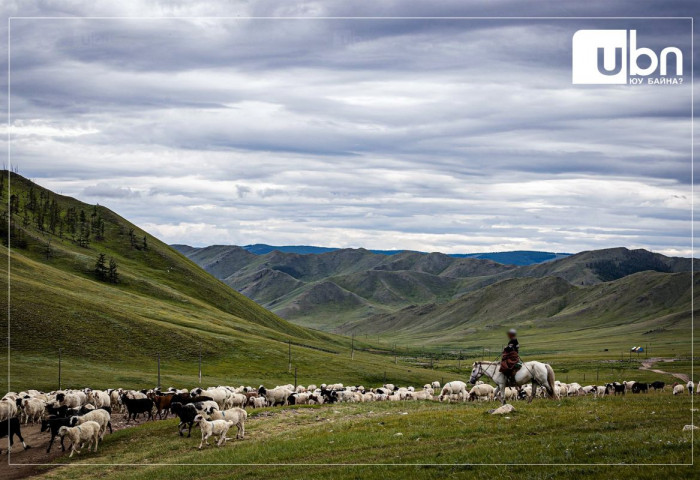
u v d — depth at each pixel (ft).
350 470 74.33
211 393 161.58
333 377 420.36
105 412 120.78
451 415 103.24
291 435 104.58
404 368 517.96
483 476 64.13
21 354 323.78
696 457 60.49
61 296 436.76
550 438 76.54
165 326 454.81
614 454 65.92
